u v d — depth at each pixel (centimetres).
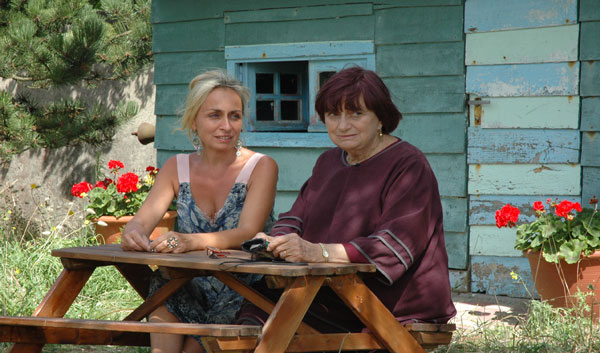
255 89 637
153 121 978
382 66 575
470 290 562
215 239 302
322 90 285
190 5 646
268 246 254
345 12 582
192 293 311
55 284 302
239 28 625
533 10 529
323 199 293
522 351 381
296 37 602
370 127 281
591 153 521
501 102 543
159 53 667
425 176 277
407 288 272
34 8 860
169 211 642
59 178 999
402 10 564
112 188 665
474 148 553
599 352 379
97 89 1001
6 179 1026
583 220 464
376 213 279
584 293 459
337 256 256
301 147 605
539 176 537
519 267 546
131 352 393
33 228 984
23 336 280
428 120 562
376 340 268
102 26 844
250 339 233
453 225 560
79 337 293
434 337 273
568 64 523
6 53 838
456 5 548
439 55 555
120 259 277
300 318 239
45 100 1023
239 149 333
